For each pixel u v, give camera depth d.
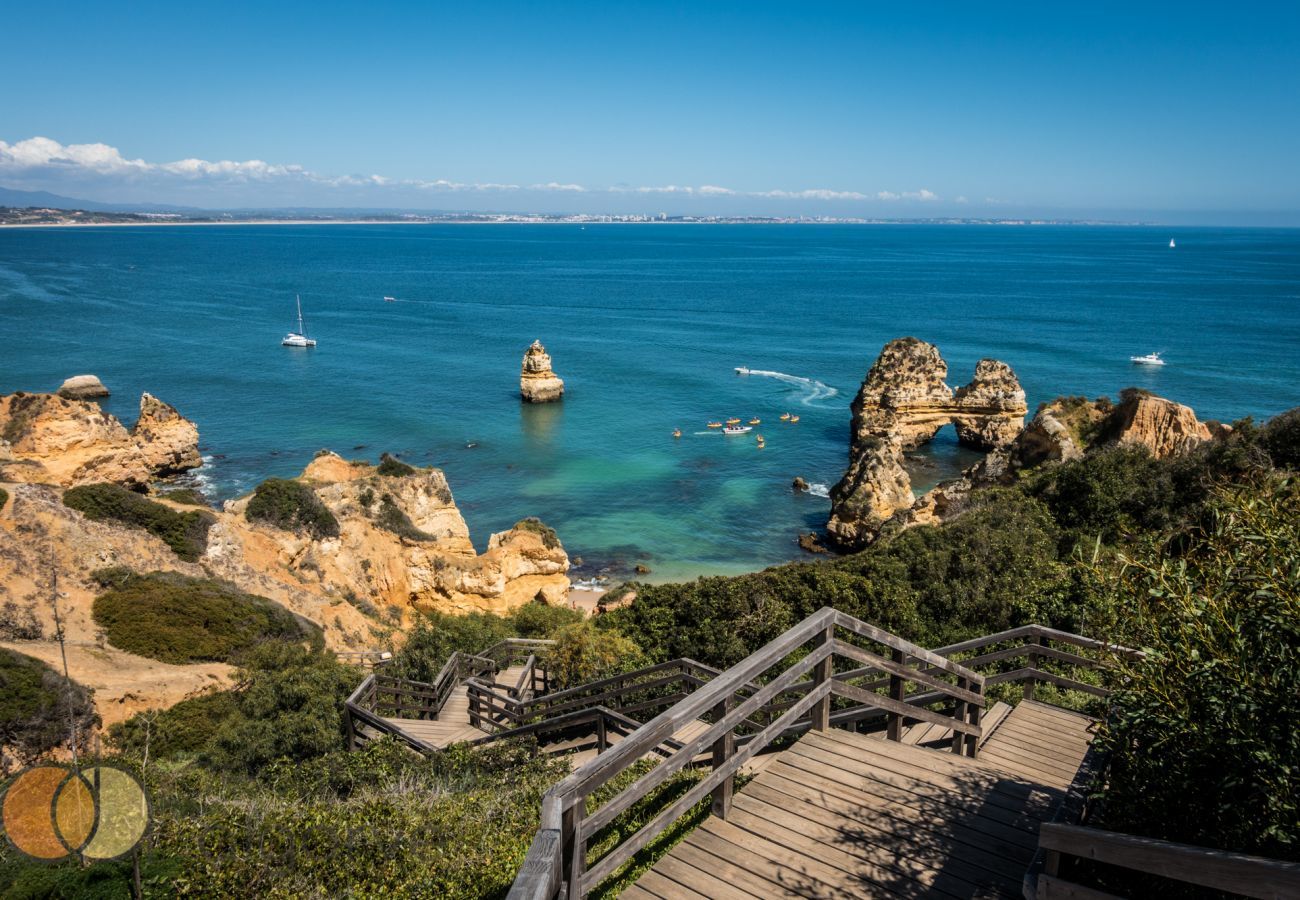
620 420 78.19
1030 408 77.81
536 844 4.49
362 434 72.88
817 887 5.89
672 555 50.41
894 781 7.30
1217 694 4.89
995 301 157.12
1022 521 23.23
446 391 88.00
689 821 7.13
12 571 21.72
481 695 15.95
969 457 69.00
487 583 35.97
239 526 30.27
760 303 158.00
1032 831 6.62
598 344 113.94
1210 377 87.25
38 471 42.56
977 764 7.66
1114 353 100.88
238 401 82.25
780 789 7.17
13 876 7.30
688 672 14.29
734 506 58.22
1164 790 5.20
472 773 11.34
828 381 92.50
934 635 17.16
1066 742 9.60
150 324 123.38
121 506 25.94
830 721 9.13
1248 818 4.78
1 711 16.55
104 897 7.05
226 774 13.55
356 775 11.76
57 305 139.50
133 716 18.47
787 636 7.12
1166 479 23.16
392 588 34.50
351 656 26.39
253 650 22.17
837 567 20.47
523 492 60.34
